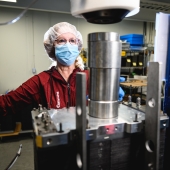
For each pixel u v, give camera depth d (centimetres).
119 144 49
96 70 50
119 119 51
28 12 310
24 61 320
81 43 131
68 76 113
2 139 268
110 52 48
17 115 292
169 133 84
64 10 275
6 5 251
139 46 341
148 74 46
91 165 46
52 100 100
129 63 340
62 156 45
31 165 206
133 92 320
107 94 51
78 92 40
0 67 306
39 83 104
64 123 48
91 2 48
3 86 312
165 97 97
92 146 46
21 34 312
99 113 52
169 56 94
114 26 384
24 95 100
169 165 81
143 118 52
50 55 133
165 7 284
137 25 402
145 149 49
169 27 93
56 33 113
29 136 285
